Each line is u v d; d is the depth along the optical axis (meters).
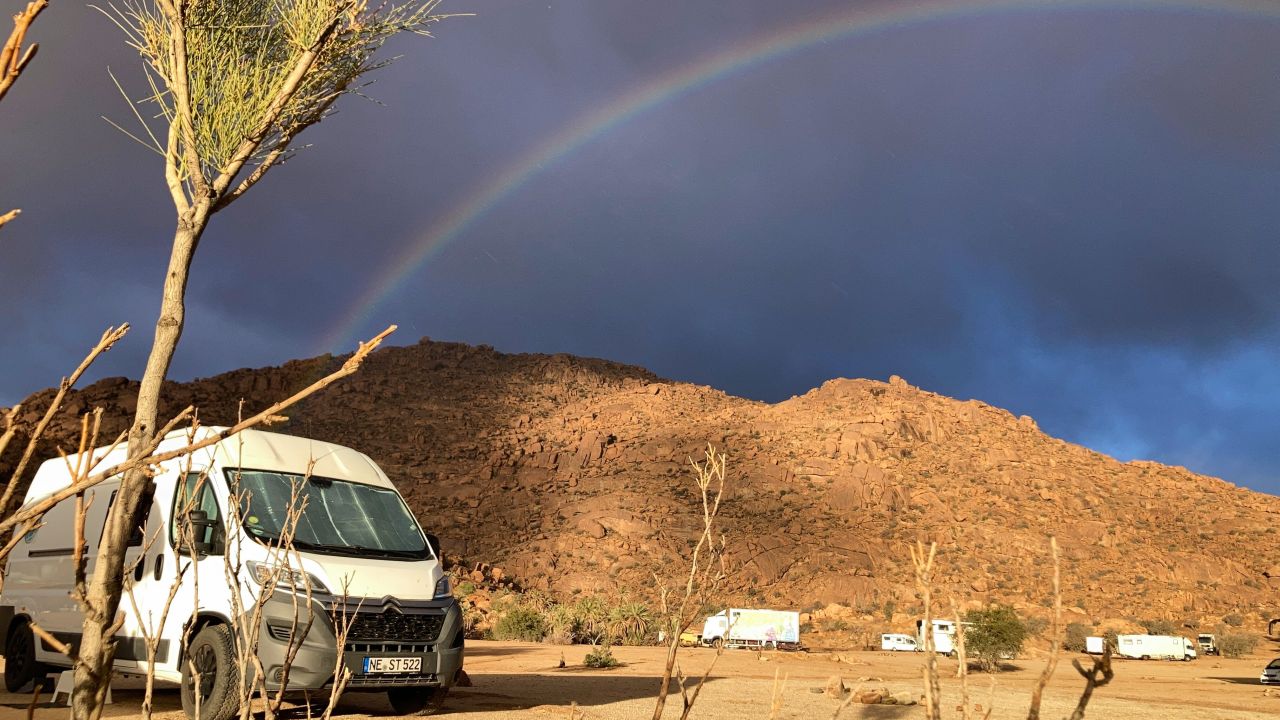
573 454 180.62
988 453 179.62
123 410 126.19
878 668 36.16
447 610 9.49
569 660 27.56
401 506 10.50
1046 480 168.38
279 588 8.26
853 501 152.00
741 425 188.62
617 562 129.62
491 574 119.00
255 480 9.21
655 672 21.61
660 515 145.38
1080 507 157.62
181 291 3.32
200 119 3.87
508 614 56.38
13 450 48.75
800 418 193.88
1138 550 140.12
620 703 11.70
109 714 8.59
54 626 10.33
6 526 1.35
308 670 8.16
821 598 116.69
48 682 10.95
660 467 169.88
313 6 4.19
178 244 3.48
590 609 61.16
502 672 18.88
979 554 134.12
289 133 4.11
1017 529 143.12
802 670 28.36
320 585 8.53
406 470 180.12
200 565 8.52
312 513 9.36
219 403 190.62
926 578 1.60
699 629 64.69
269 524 8.84
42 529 11.20
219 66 3.99
